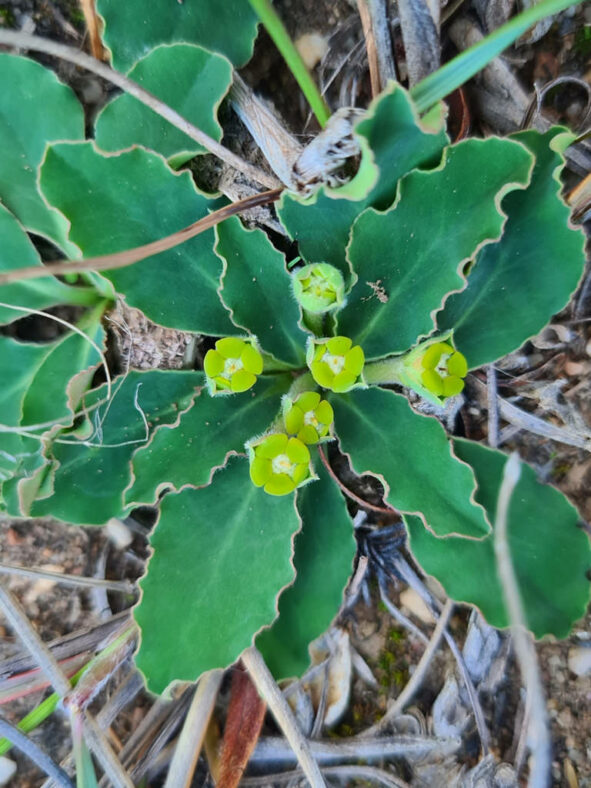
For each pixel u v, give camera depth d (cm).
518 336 10
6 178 10
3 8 10
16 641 11
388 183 9
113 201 9
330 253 9
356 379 9
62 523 12
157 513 12
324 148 9
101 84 11
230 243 9
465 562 10
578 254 9
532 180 9
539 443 11
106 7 9
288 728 10
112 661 10
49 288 11
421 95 8
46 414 10
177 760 10
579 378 11
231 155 9
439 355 9
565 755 11
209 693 11
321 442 11
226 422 10
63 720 11
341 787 11
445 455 9
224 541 10
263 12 8
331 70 11
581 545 10
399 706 11
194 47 9
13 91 10
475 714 11
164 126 10
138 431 10
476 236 8
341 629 12
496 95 11
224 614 10
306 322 10
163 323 10
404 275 9
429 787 11
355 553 11
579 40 10
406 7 9
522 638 8
